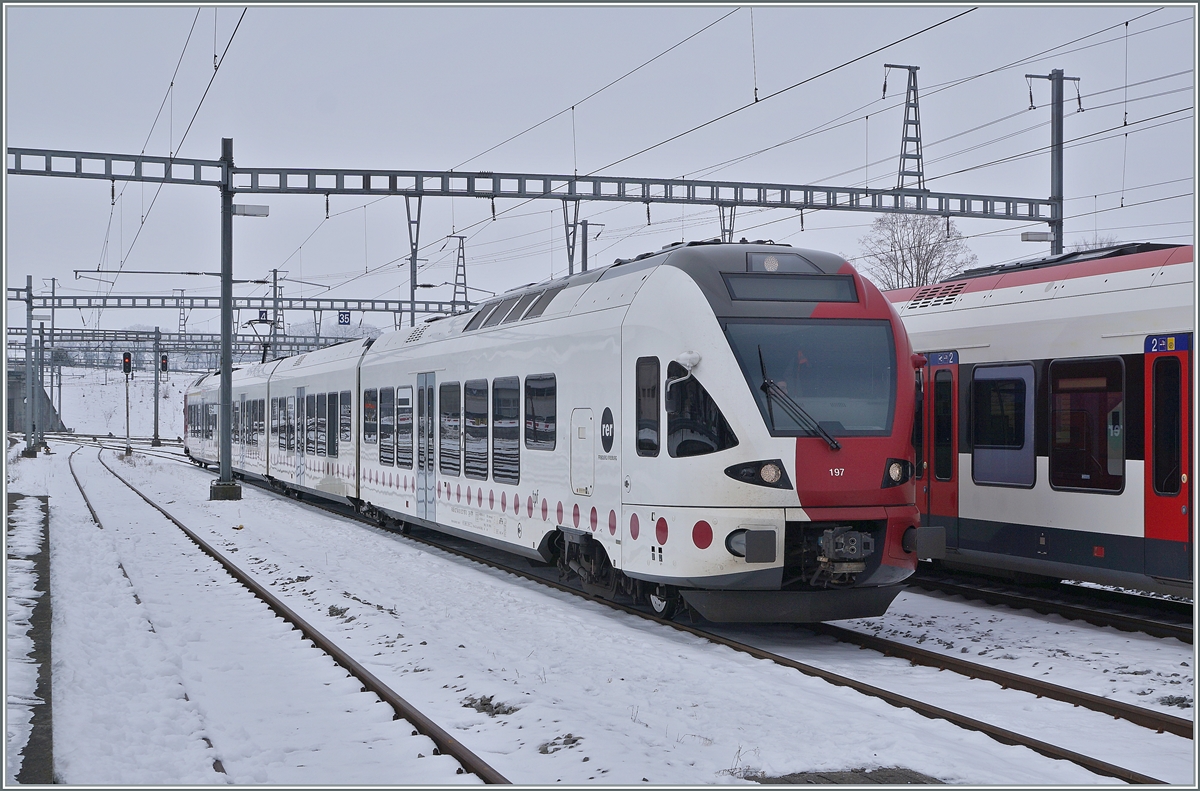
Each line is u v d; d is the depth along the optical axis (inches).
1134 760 251.0
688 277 389.7
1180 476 382.3
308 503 1023.0
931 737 264.1
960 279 514.0
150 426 5088.6
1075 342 426.9
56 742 257.8
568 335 459.2
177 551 665.0
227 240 1011.9
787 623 426.3
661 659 353.4
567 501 457.7
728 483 365.7
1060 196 1007.6
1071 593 489.4
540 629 406.3
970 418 479.8
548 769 242.8
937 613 453.1
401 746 263.0
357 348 842.8
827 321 384.2
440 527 627.8
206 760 249.6
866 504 373.1
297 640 395.9
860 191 1016.9
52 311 2564.0
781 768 239.6
